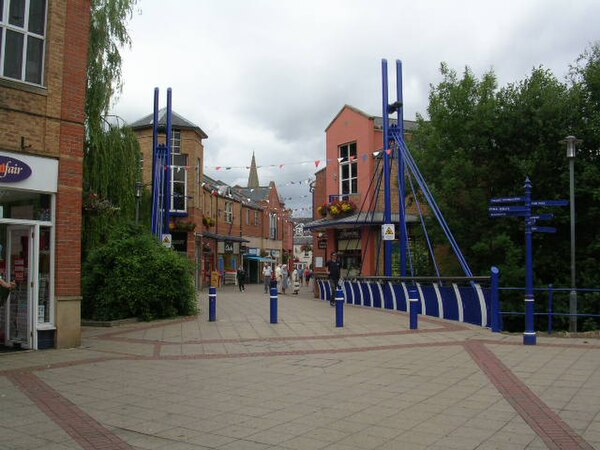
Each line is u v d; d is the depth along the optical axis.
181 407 6.64
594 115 18.53
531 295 10.91
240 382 7.96
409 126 29.56
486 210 19.95
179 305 16.78
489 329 12.88
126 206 18.34
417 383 7.69
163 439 5.47
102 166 16.78
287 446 5.23
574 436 5.28
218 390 7.48
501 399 6.73
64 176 10.83
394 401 6.77
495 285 12.50
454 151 20.59
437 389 7.32
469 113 20.42
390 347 10.82
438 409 6.37
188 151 35.22
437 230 21.06
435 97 21.34
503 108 19.91
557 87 19.20
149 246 16.44
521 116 19.31
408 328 13.48
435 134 21.34
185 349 10.98
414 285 17.06
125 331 13.78
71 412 6.42
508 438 5.29
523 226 17.61
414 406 6.52
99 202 15.95
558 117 18.70
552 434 5.35
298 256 87.94
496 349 10.21
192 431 5.72
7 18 10.29
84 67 11.32
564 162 18.58
